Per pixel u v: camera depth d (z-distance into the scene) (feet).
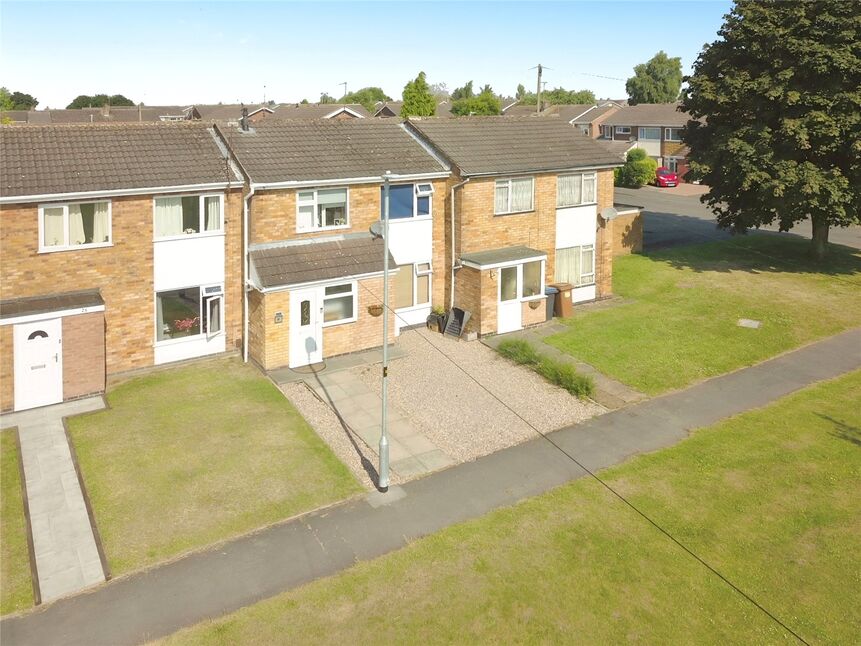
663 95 337.31
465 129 83.76
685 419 57.67
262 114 189.26
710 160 93.35
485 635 33.81
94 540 40.47
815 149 87.51
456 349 72.23
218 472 47.96
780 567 38.91
